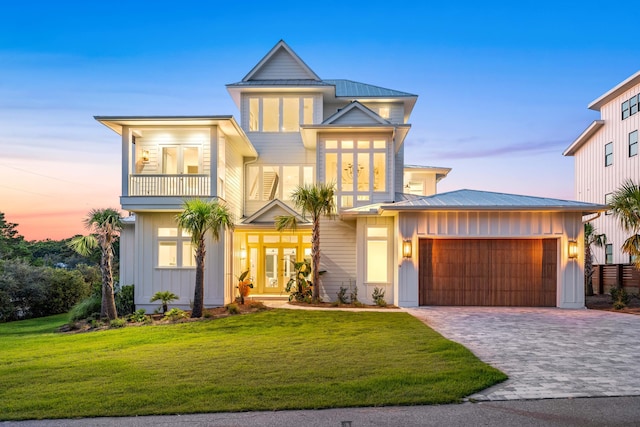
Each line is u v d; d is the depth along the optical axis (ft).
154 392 19.51
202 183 52.03
